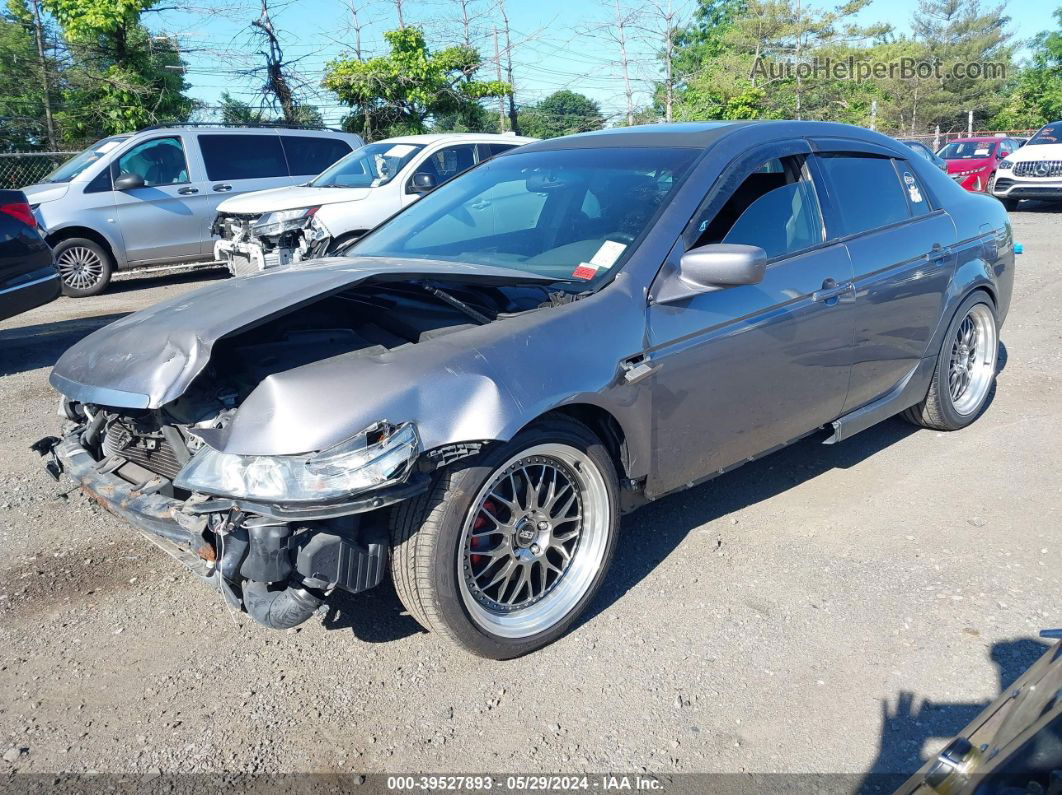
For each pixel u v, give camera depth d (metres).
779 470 4.52
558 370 2.78
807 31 32.62
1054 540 3.65
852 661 2.90
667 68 25.52
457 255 3.62
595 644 3.03
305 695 2.79
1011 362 6.36
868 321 3.95
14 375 6.81
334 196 9.35
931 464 4.51
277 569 2.39
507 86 22.56
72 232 10.38
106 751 2.54
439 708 2.71
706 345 3.22
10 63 21.33
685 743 2.54
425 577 2.61
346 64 20.80
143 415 2.79
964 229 4.64
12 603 3.35
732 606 3.25
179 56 20.50
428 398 2.53
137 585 3.48
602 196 3.51
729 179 3.45
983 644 2.96
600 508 3.06
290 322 3.02
